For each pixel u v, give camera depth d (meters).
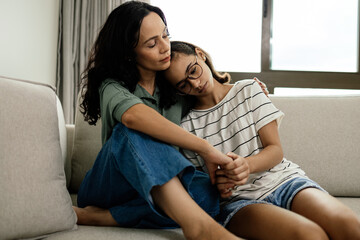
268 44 2.80
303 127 1.45
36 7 2.29
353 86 2.74
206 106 1.23
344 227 0.83
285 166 1.12
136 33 1.06
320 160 1.42
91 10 2.65
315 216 0.90
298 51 2.88
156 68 1.09
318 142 1.43
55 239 0.85
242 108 1.16
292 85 2.75
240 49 2.88
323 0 2.85
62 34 2.62
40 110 0.97
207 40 2.88
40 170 0.90
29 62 2.25
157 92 1.17
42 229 0.86
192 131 1.20
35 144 0.92
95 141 1.47
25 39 2.20
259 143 1.13
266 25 2.80
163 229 0.97
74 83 2.63
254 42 2.87
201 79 1.12
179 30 2.88
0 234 0.79
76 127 1.49
